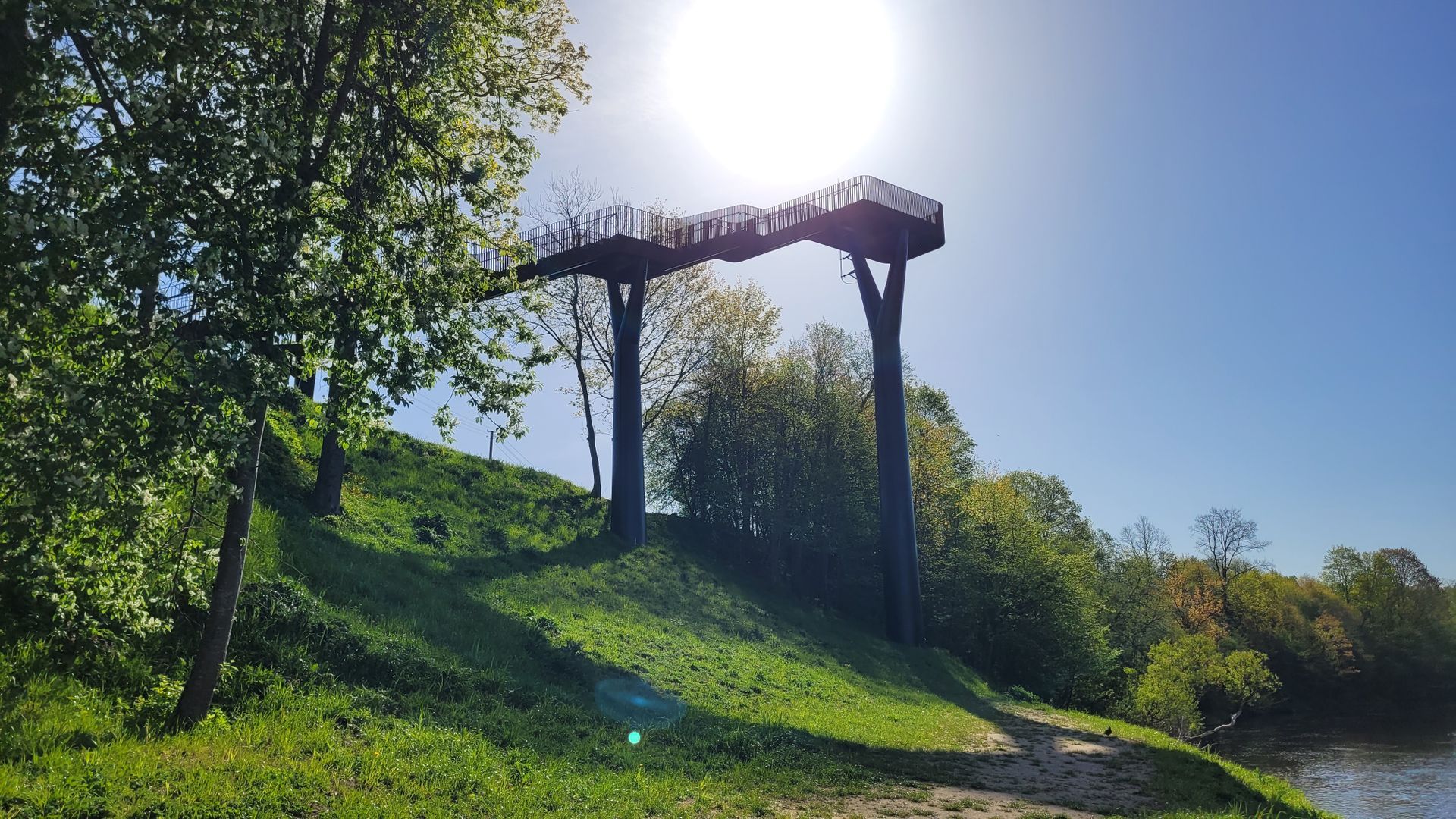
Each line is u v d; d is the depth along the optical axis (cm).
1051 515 7606
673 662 2188
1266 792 1748
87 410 693
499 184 1307
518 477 3678
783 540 4500
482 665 1482
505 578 2395
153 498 857
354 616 1419
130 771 750
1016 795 1319
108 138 730
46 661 927
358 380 973
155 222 713
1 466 701
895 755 1611
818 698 2325
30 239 628
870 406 5150
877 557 4794
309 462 2539
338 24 1025
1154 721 4400
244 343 793
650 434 4731
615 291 3647
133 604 948
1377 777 3734
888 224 3959
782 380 4506
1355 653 8331
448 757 976
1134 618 6153
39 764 739
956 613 4516
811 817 1023
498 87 1274
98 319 788
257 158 777
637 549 3366
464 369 1073
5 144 652
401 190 1133
